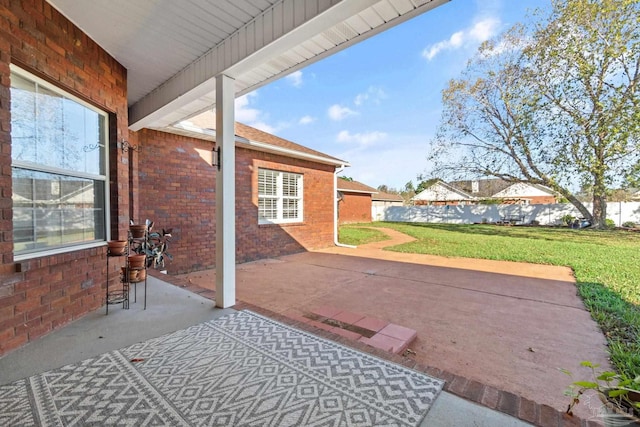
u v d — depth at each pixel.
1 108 2.24
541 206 19.34
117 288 3.80
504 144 15.23
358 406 1.73
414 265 7.56
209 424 1.57
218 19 2.92
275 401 1.76
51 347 2.42
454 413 1.67
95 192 3.53
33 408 1.67
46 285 2.67
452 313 4.06
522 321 3.77
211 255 7.23
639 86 11.05
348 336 3.09
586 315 3.97
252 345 2.49
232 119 3.49
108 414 1.63
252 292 5.11
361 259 8.46
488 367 2.67
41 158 2.77
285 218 9.34
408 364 2.21
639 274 6.13
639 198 16.86
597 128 11.95
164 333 2.72
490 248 10.08
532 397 2.23
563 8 11.70
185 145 6.73
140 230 3.85
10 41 2.32
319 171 10.45
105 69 3.53
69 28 2.95
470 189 21.98
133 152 5.63
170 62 3.81
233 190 3.52
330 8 2.31
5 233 2.27
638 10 10.30
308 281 5.88
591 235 13.27
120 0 2.64
